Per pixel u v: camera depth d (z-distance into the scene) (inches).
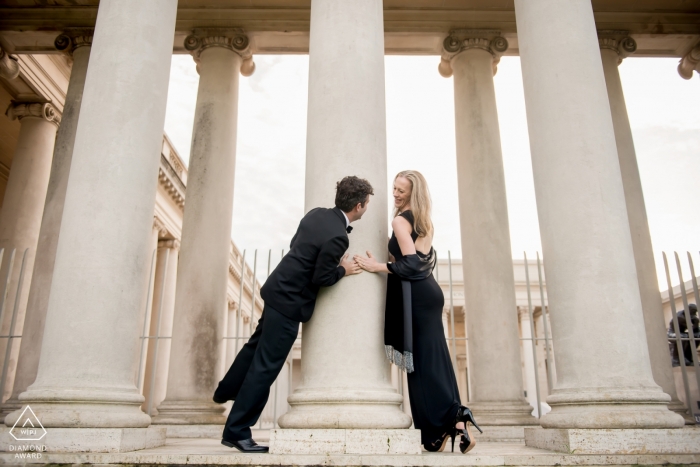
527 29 345.7
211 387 500.4
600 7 626.8
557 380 290.0
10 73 687.7
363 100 303.1
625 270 285.3
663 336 508.7
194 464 224.1
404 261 270.7
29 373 488.7
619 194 300.4
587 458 232.7
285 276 256.2
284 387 1137.4
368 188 265.4
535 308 1443.2
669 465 234.4
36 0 617.6
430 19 612.7
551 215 304.2
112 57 323.9
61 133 563.5
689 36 637.3
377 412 247.3
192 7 616.1
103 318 279.7
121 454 231.1
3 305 533.3
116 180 301.0
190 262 524.1
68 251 289.6
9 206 749.3
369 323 266.5
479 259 520.1
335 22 319.0
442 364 268.8
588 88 315.9
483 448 314.2
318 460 220.8
